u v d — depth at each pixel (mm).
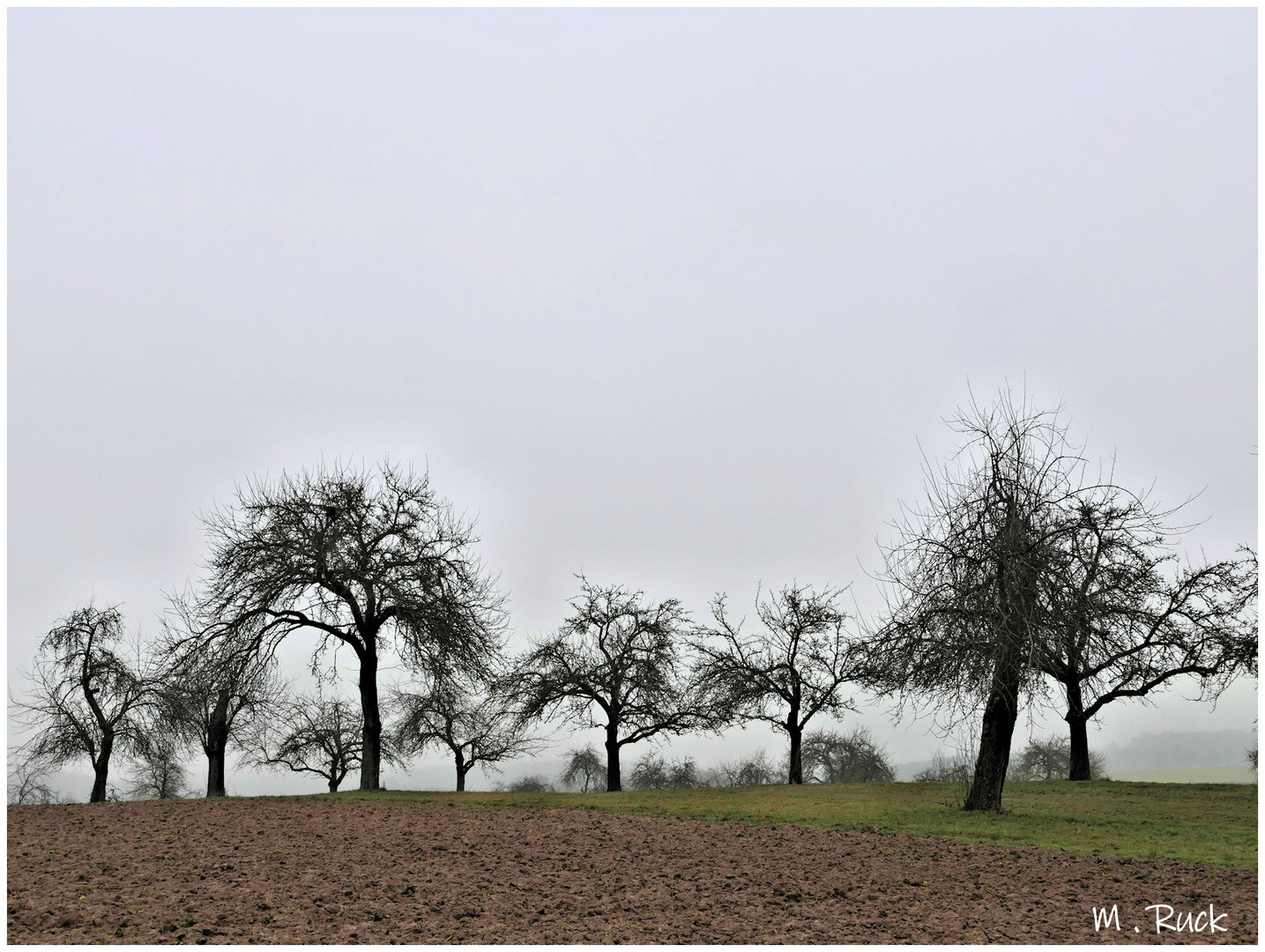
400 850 17297
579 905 13227
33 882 14109
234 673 29969
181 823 20938
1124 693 34969
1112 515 26141
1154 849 18359
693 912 12961
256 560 30547
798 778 42219
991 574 23969
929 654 24234
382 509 33719
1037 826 21500
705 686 43062
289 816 22422
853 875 15617
